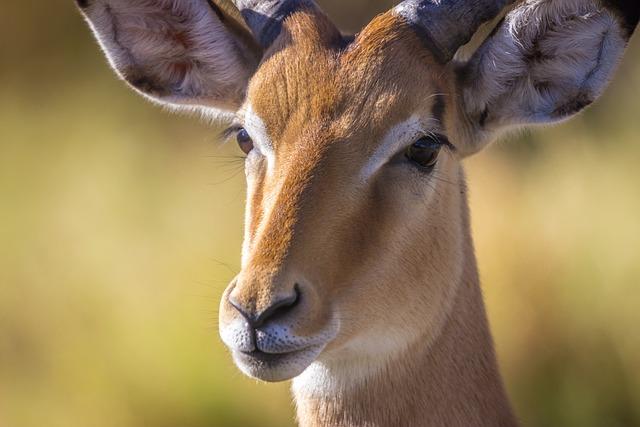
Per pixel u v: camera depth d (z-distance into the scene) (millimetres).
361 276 7391
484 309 8562
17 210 17125
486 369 8383
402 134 7582
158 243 15836
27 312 15211
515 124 8477
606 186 15734
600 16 8141
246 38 8492
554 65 8359
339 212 7281
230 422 13750
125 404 14086
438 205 7957
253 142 7758
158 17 8633
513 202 15977
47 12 22688
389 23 7891
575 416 13477
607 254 14578
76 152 19250
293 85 7617
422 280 7879
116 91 21234
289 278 6922
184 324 14508
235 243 15523
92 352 14586
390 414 8055
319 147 7387
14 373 14773
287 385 13719
